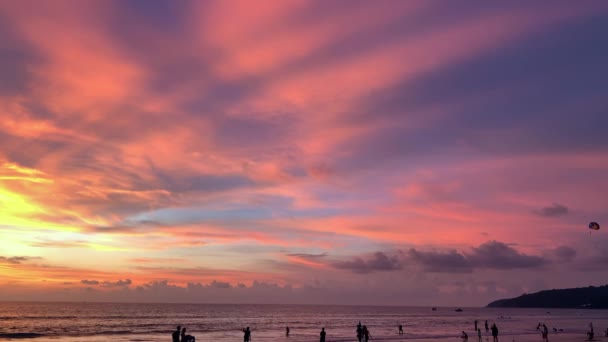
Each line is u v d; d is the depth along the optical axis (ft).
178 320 387.96
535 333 261.24
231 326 320.50
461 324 393.91
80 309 613.52
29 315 424.87
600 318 563.89
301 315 593.01
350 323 396.98
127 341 193.16
